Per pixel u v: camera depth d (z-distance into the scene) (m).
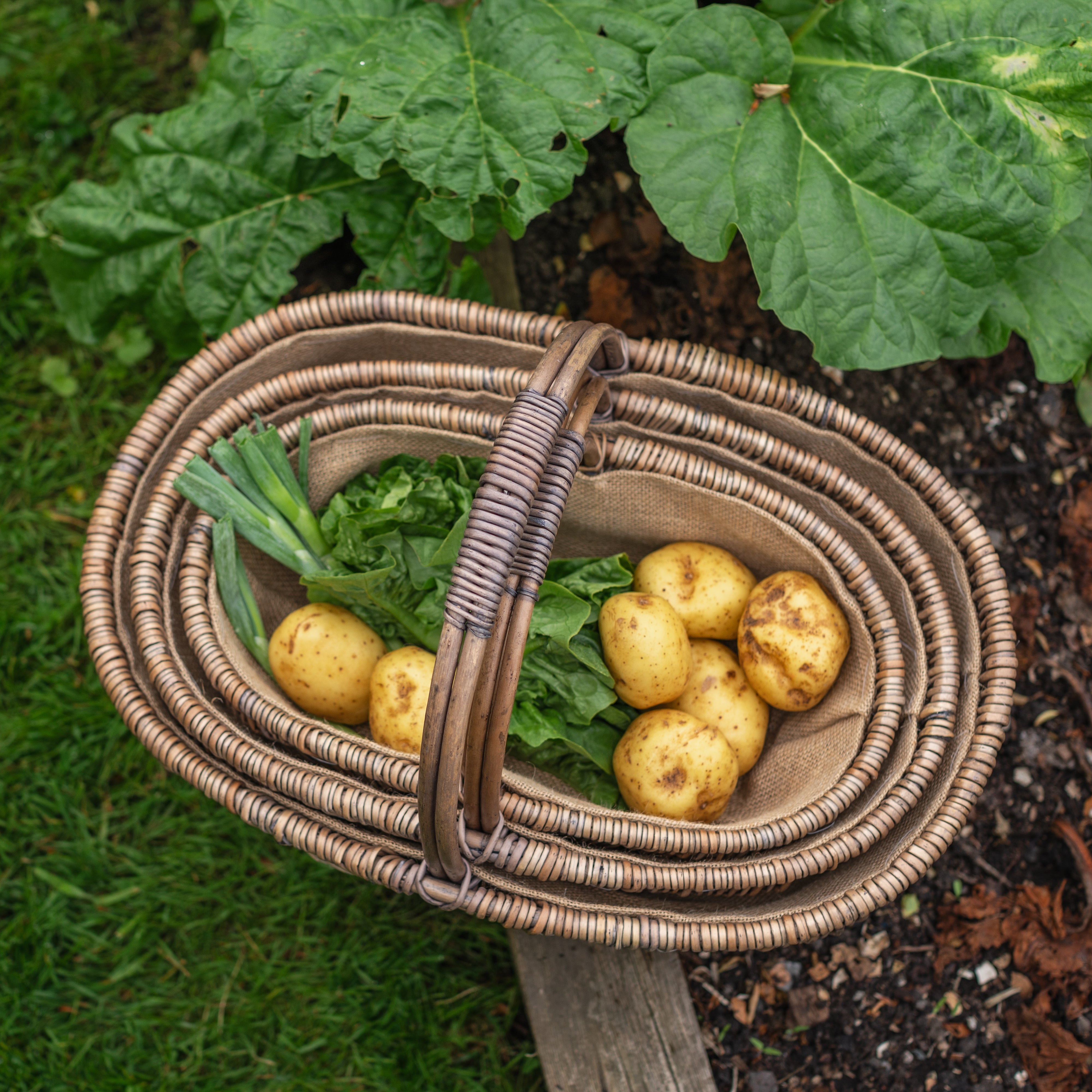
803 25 1.23
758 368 1.18
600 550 1.25
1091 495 1.35
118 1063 1.33
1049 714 1.34
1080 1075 1.27
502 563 1.03
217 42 1.36
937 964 1.30
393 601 1.20
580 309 1.36
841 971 1.31
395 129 1.20
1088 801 1.33
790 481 1.19
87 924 1.35
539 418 1.05
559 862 1.10
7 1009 1.33
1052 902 1.29
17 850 1.36
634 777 1.17
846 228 1.20
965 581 1.19
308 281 1.39
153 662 1.16
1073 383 1.36
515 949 1.27
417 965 1.35
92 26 1.45
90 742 1.38
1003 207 1.19
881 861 1.15
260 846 1.37
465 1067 1.33
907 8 1.20
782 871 1.13
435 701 1.02
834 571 1.18
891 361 1.20
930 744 1.16
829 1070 1.30
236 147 1.28
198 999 1.34
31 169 1.44
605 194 1.35
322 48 1.21
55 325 1.42
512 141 1.20
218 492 1.19
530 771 1.21
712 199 1.20
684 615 1.20
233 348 1.21
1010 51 1.18
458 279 1.30
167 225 1.29
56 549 1.41
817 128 1.21
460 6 1.23
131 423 1.42
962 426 1.35
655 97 1.20
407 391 1.21
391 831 1.11
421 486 1.20
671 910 1.15
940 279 1.20
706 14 1.20
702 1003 1.30
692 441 1.19
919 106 1.19
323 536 1.22
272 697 1.17
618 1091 1.25
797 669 1.17
